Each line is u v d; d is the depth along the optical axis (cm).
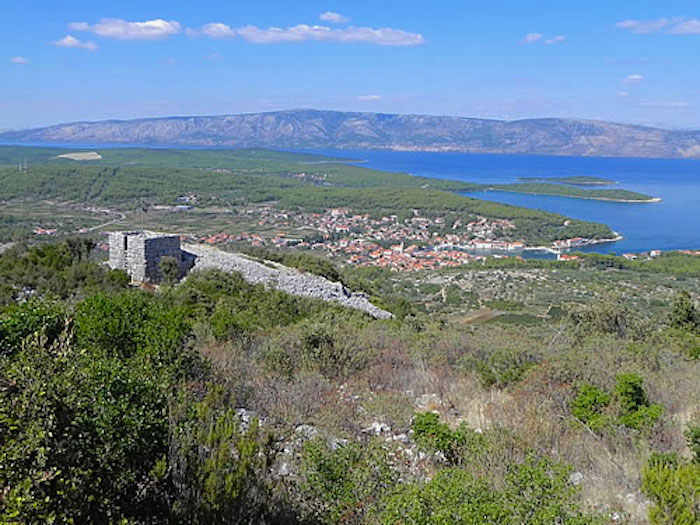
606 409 860
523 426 805
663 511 528
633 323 1947
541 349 1296
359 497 597
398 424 848
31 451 431
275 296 2280
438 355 1260
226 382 934
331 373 1136
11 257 2353
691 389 1052
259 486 538
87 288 2045
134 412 526
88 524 454
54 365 503
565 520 499
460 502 499
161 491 524
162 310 990
